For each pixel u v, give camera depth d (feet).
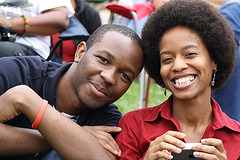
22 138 6.56
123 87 7.36
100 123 7.66
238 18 8.89
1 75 7.16
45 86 7.58
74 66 7.75
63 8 10.32
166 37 6.95
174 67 6.72
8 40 9.32
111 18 13.52
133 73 7.40
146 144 7.04
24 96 6.48
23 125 7.20
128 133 7.24
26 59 7.83
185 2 7.16
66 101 7.65
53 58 11.57
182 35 6.81
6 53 8.96
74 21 10.67
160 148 6.13
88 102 7.32
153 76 8.02
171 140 6.06
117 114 7.97
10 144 6.48
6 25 9.31
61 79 7.79
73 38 10.00
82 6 13.46
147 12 12.76
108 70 7.16
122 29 7.61
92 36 7.79
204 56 6.86
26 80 7.46
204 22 6.85
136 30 11.97
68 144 6.45
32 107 6.43
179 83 6.77
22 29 9.61
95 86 7.17
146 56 7.68
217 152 6.02
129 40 7.41
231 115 8.79
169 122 7.14
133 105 15.88
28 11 10.02
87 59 7.37
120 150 7.06
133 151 7.09
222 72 7.48
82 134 6.56
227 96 8.77
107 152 6.76
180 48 6.76
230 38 7.26
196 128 7.07
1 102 6.53
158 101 16.76
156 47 7.38
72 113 7.77
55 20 9.98
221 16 7.32
